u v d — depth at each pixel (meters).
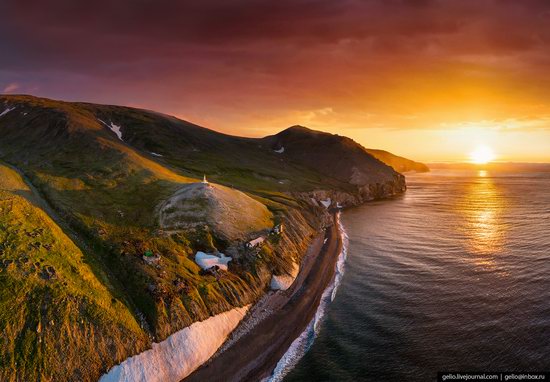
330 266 80.50
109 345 43.56
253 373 45.16
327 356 47.38
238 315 57.19
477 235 101.75
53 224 62.25
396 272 75.06
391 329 52.69
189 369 45.81
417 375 42.50
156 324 48.16
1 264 46.72
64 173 90.62
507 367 42.88
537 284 64.56
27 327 41.12
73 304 45.22
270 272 69.88
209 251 68.12
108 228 66.50
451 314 55.72
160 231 69.19
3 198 64.44
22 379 37.31
